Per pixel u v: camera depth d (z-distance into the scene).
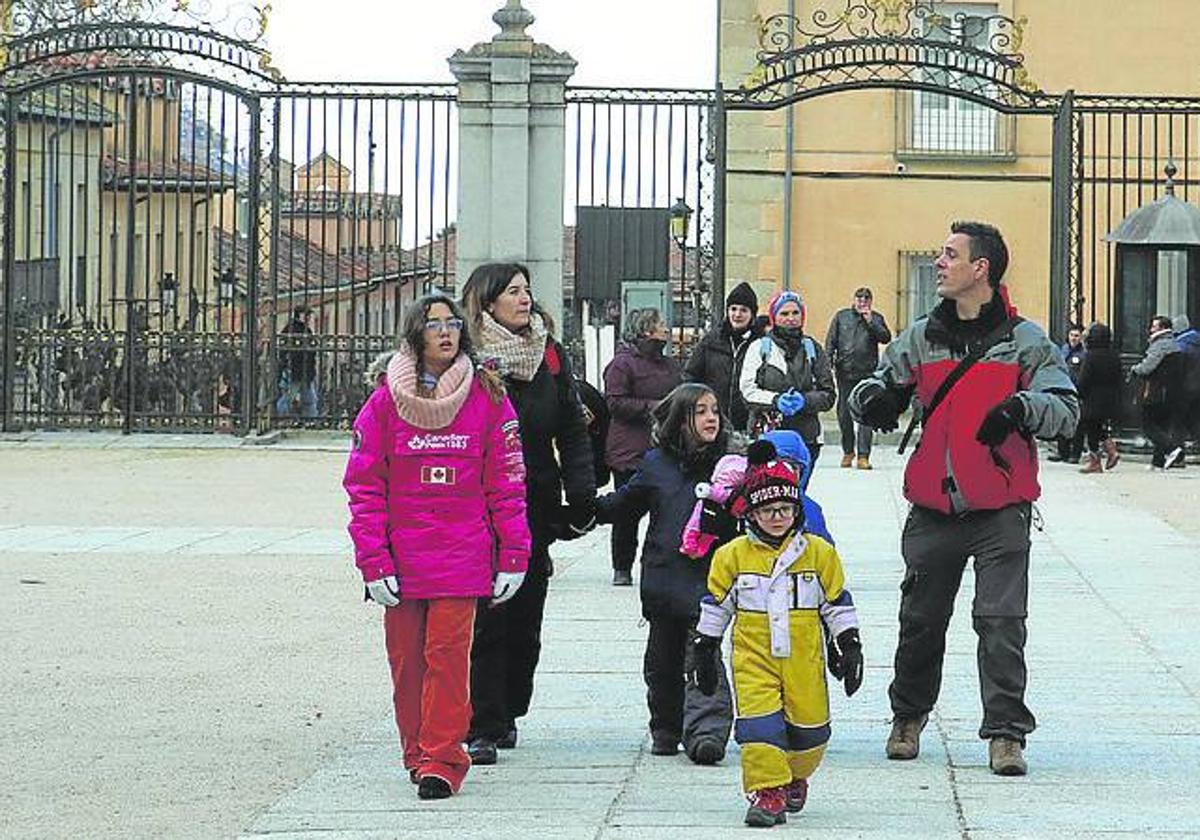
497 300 9.55
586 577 15.35
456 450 8.66
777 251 32.94
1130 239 25.39
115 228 25.45
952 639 12.46
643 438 15.45
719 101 24.77
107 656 11.78
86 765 9.12
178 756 9.30
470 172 24.83
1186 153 27.25
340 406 25.56
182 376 25.61
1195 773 8.91
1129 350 26.05
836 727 9.99
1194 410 24.80
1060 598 14.02
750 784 7.96
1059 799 8.39
